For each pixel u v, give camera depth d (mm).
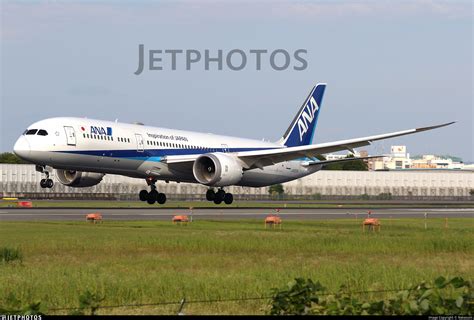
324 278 25719
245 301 22500
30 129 58688
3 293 23000
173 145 66688
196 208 70000
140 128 64875
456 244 36125
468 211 72688
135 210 64125
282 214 62031
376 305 18047
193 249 34281
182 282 24734
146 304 21969
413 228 47812
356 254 33656
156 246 34844
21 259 30344
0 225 45969
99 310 21422
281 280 25219
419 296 18500
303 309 18578
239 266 29531
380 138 64250
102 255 32188
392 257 32938
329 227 48094
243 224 49438
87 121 60844
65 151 58500
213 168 64688
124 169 63562
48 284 24141
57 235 39594
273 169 73625
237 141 73750
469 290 18531
